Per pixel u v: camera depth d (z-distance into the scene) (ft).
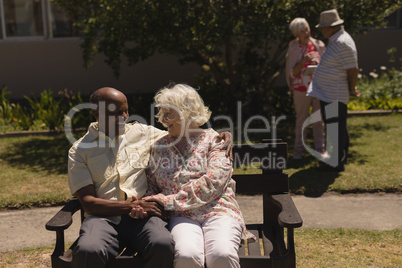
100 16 21.45
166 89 10.00
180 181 9.58
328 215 14.66
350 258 11.71
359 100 29.43
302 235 13.15
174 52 22.77
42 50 32.60
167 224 9.31
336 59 17.19
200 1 22.17
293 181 17.26
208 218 9.27
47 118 25.29
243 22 22.57
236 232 9.05
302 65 18.81
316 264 11.44
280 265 8.63
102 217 9.21
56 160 20.68
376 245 12.44
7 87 32.65
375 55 35.68
